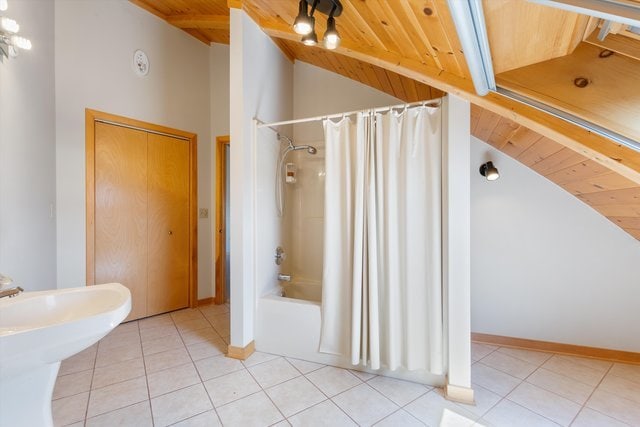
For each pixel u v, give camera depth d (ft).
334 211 6.48
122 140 8.95
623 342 6.97
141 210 9.39
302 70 10.13
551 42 3.24
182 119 10.38
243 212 6.95
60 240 7.80
